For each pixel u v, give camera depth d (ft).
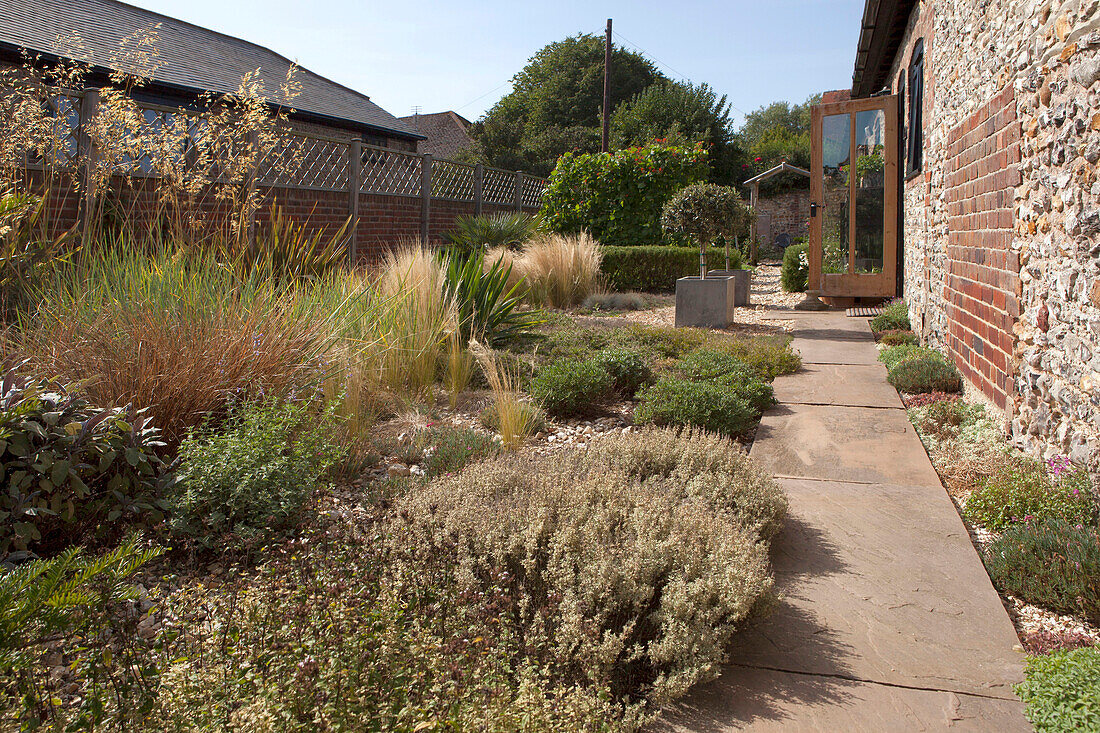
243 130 18.02
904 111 32.58
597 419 16.76
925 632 7.73
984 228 15.61
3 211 12.44
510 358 20.52
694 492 10.11
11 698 5.33
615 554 7.82
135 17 46.91
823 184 35.99
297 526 9.80
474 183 45.11
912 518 10.65
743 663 7.22
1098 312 9.75
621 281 41.57
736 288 38.29
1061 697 6.15
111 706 5.40
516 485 10.18
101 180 15.75
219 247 15.76
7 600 5.34
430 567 7.49
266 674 5.66
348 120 54.34
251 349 12.48
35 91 17.60
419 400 16.83
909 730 6.21
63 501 9.09
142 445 9.84
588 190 47.93
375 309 17.78
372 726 5.35
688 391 15.35
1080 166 10.28
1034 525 9.46
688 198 33.63
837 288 35.76
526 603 7.20
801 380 19.66
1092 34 9.81
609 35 73.41
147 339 11.53
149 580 8.66
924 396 17.34
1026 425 12.58
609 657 6.54
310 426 12.15
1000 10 14.57
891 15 29.50
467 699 5.62
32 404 8.80
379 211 35.53
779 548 9.72
